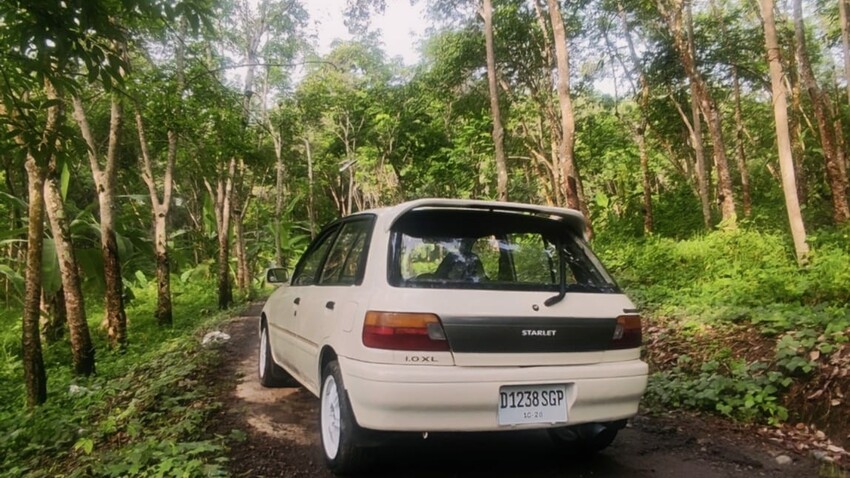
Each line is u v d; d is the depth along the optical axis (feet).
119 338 33.94
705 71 59.67
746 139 85.46
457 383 9.73
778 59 27.40
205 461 11.80
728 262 31.63
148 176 44.91
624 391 10.89
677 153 87.51
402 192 91.20
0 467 14.08
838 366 14.48
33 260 19.80
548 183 88.89
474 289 10.42
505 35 58.80
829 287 21.40
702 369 17.13
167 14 12.45
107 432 14.65
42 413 17.69
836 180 41.11
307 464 11.96
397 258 10.77
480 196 83.46
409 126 83.92
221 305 54.19
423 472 11.46
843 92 69.77
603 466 11.90
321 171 112.37
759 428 14.23
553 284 11.14
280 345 16.90
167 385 18.03
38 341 20.01
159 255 44.73
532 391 10.31
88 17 11.22
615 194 90.79
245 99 55.83
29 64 11.36
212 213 75.56
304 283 15.56
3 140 12.31
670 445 13.16
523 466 11.85
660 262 34.96
